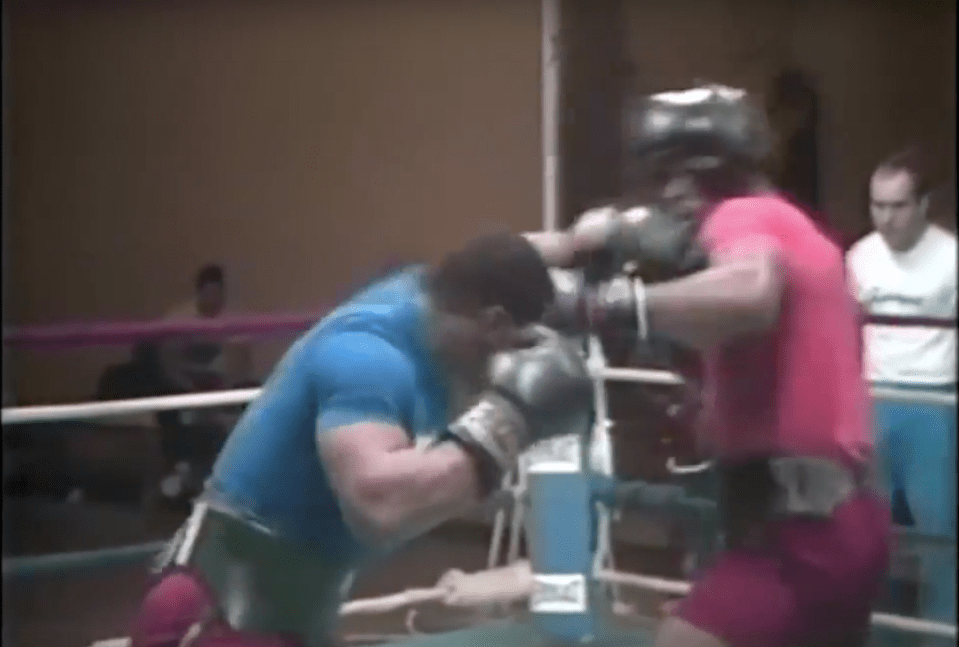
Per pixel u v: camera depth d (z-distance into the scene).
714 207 4.96
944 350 5.81
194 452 5.62
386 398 4.67
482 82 5.52
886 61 5.96
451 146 5.54
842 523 4.93
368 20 5.58
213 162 5.59
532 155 5.45
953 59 5.94
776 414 4.95
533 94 5.52
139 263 5.70
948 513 5.63
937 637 5.42
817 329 4.93
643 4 5.62
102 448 5.68
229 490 4.83
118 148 5.64
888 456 5.67
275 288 5.61
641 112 5.09
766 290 4.82
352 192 5.58
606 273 4.85
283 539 4.81
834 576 4.93
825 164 5.89
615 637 5.26
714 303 4.80
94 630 5.23
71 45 5.64
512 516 5.35
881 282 5.87
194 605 4.84
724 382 4.97
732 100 5.03
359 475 4.62
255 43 5.59
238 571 4.83
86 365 5.64
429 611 5.30
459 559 5.31
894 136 5.95
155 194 5.67
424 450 4.60
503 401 4.61
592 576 5.35
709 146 4.98
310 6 5.60
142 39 5.66
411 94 5.55
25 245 5.59
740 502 4.98
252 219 5.64
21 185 5.62
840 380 4.95
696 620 4.98
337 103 5.59
